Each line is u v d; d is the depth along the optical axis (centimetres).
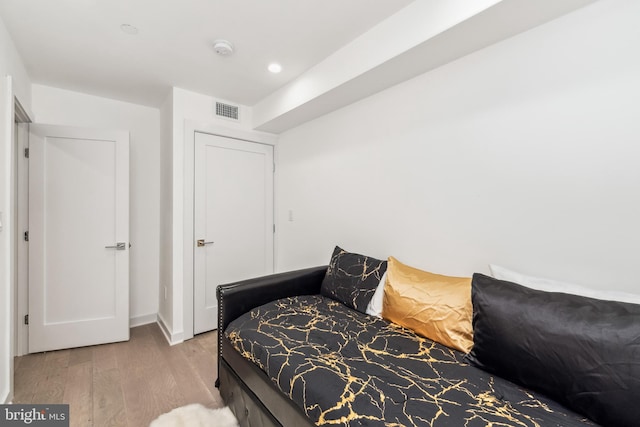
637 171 115
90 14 161
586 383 90
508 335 110
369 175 223
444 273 178
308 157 282
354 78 191
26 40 185
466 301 139
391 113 206
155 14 162
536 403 98
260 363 137
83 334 248
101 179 255
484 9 126
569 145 131
